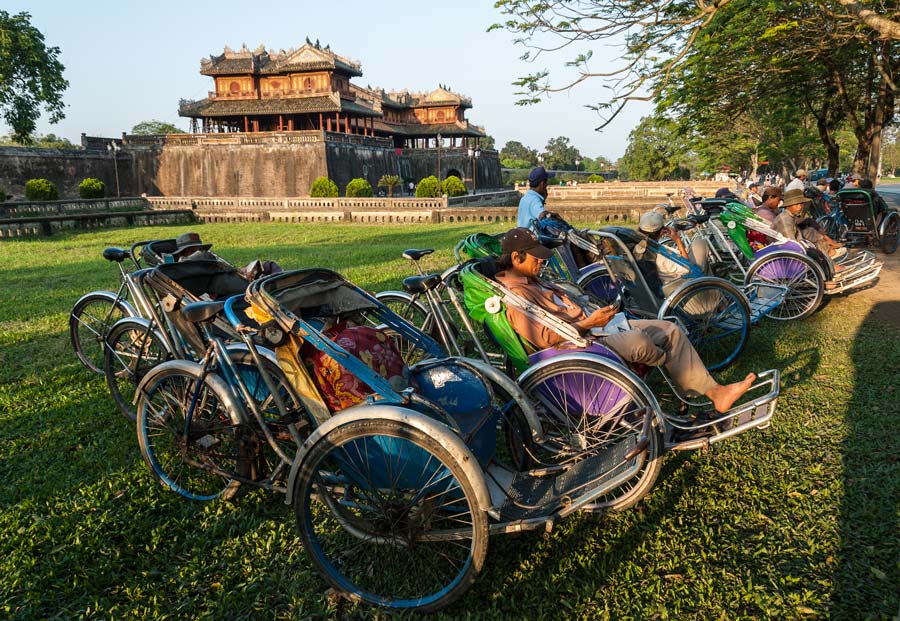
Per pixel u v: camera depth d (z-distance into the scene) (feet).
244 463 10.92
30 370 19.20
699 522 10.36
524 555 9.86
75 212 119.65
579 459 10.52
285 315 9.30
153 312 13.75
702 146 43.04
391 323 11.64
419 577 9.34
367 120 203.21
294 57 172.86
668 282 17.79
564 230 18.94
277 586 9.27
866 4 20.98
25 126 143.74
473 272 12.28
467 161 205.16
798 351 18.53
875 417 13.60
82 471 12.84
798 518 10.28
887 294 25.79
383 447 8.79
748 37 23.39
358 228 84.94
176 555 10.03
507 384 10.54
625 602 8.61
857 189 37.78
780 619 8.14
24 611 8.72
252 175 160.97
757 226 22.38
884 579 8.65
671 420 11.37
